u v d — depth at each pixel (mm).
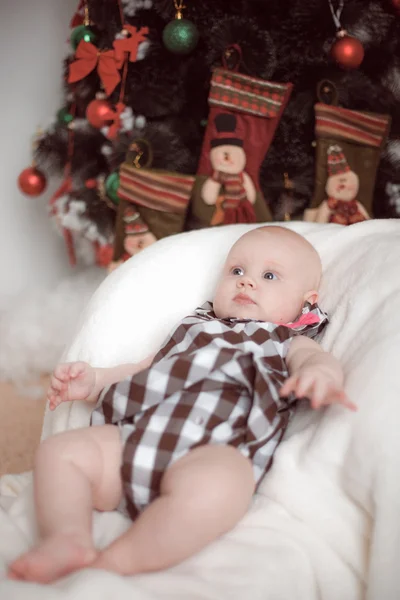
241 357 1059
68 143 2098
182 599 775
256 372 1034
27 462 1718
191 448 974
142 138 1961
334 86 1958
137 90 1949
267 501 964
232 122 1922
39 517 906
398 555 817
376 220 1361
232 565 851
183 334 1188
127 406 1034
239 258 1254
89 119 1954
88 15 2018
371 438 868
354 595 880
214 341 1105
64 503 896
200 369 1044
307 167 2039
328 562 893
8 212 2613
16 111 2537
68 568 818
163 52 1944
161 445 974
